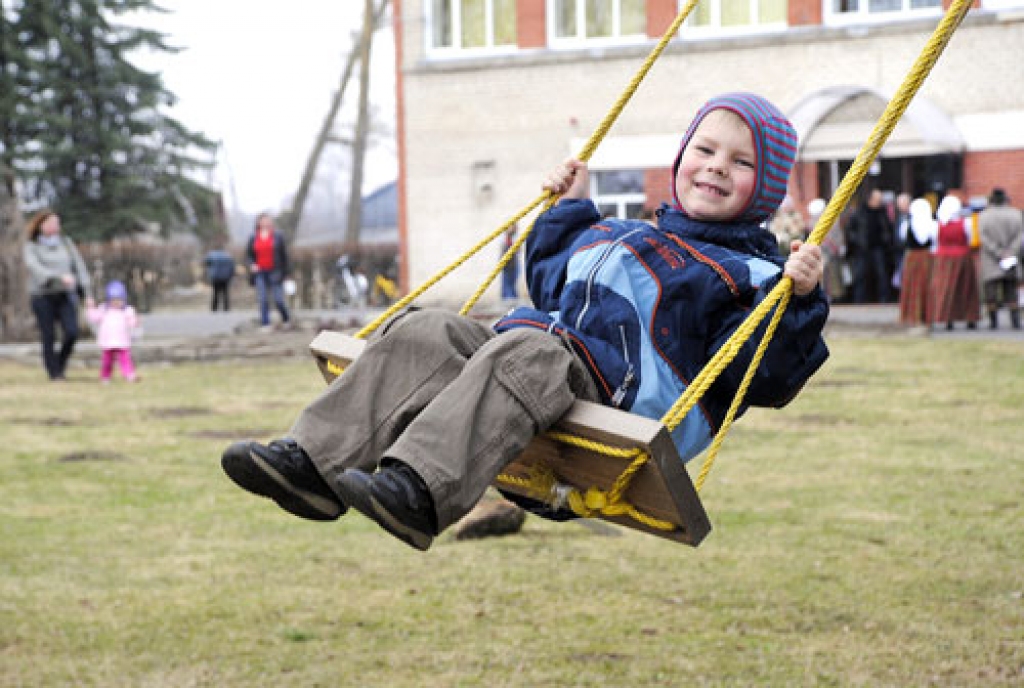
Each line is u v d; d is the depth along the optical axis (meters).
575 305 4.93
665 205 5.20
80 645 8.26
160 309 48.16
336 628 8.54
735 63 34.75
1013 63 32.09
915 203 25.50
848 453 13.89
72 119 56.84
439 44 37.91
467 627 8.52
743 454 13.95
